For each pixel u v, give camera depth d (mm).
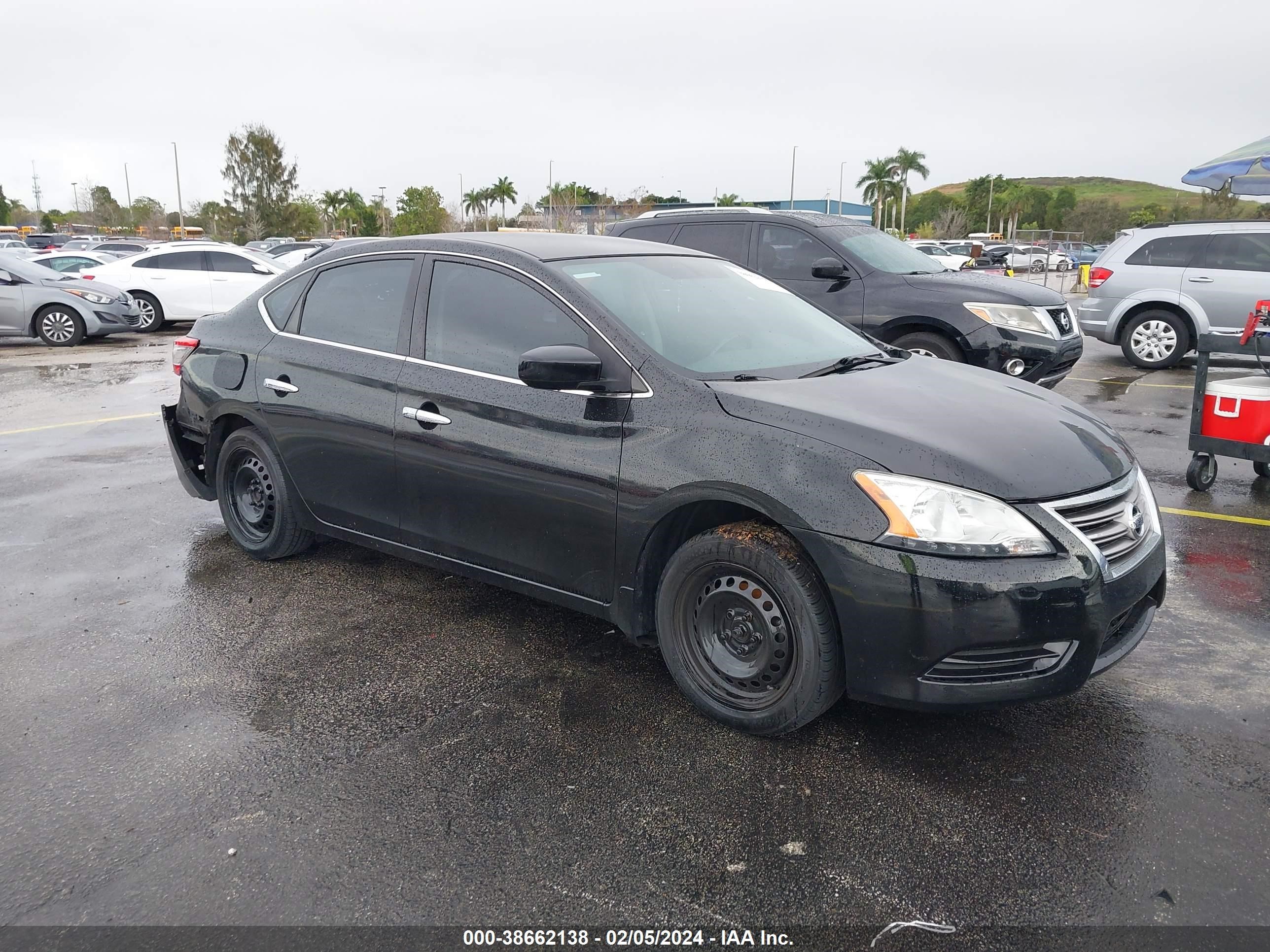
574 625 4031
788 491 2867
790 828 2621
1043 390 3783
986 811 2686
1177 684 3418
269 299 4652
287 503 4543
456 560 3877
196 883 2418
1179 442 7348
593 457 3307
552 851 2531
